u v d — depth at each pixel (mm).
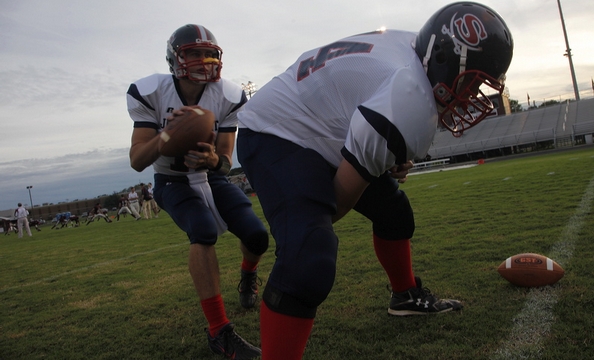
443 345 1808
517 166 13773
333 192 1515
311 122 1633
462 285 2533
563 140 28766
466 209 5707
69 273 4746
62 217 19453
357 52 1595
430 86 1502
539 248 3174
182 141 1935
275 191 1535
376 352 1824
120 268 4691
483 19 1430
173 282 3643
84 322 2764
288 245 1382
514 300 2197
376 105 1377
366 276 2998
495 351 1701
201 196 2479
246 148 1744
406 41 1652
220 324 2084
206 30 2391
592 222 3820
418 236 4230
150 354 2127
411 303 2178
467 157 32469
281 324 1345
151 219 14070
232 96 2586
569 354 1605
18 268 5680
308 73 1686
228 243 5570
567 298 2119
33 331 2689
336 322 2203
